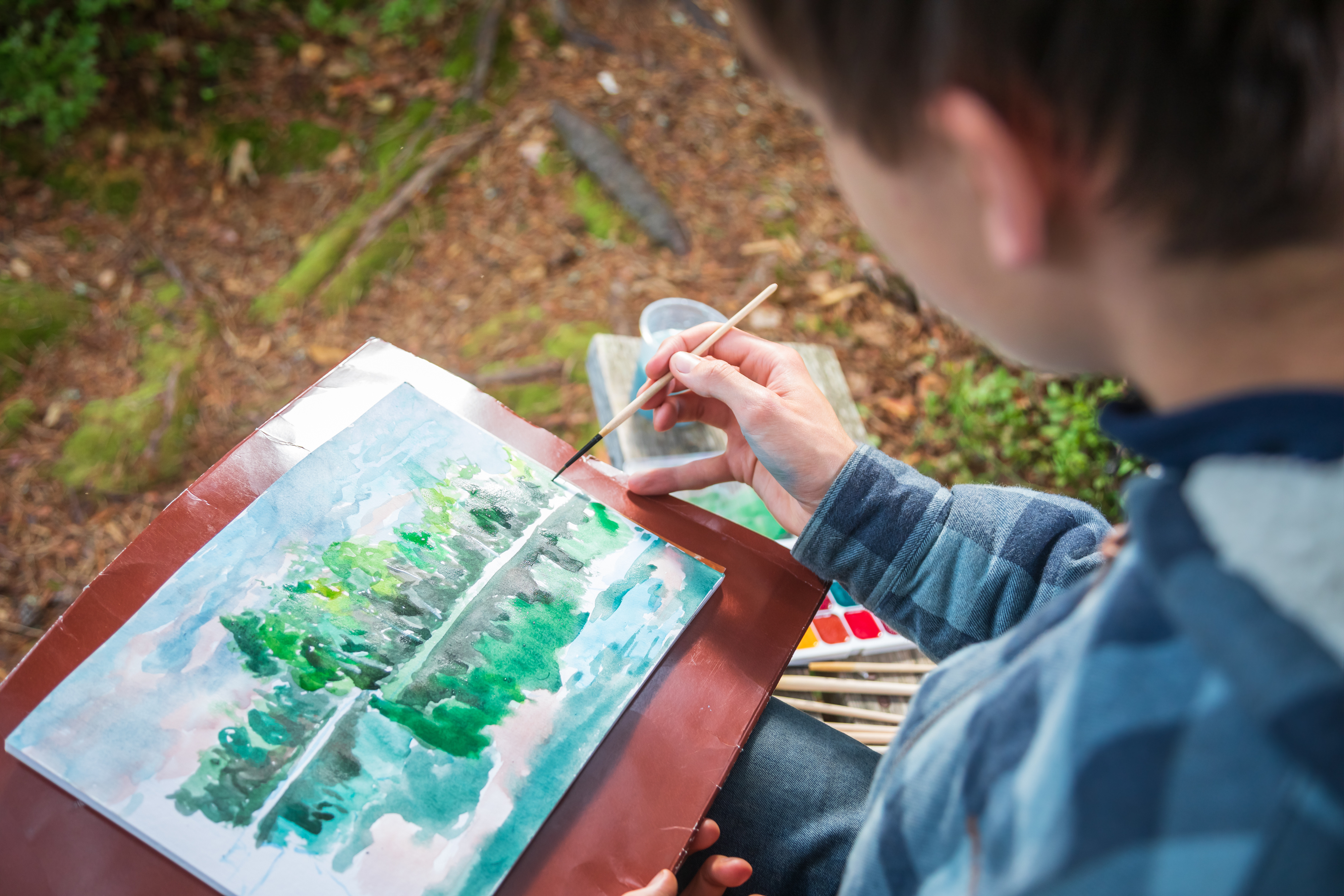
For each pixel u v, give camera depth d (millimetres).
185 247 2547
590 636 787
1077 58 281
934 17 298
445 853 653
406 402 914
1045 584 805
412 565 800
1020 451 2189
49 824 628
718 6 3191
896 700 1087
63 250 2473
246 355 2361
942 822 427
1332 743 258
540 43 2994
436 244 2590
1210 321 319
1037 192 313
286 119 2805
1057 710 348
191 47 2844
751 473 1033
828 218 2682
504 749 708
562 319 2438
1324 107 266
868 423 2236
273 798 655
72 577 1974
